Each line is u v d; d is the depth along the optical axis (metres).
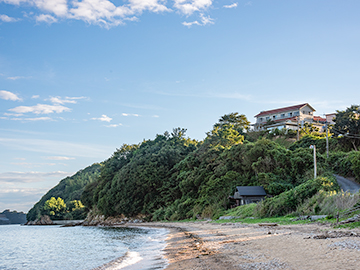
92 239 41.47
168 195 81.06
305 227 23.38
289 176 51.97
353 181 46.78
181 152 97.94
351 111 67.31
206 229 34.56
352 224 19.95
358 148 62.47
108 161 117.88
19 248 34.97
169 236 31.06
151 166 88.81
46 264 21.22
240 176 58.97
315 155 48.47
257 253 14.48
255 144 59.56
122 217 92.81
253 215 40.81
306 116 99.38
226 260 13.61
